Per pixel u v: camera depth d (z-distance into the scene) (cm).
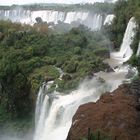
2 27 8300
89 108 4347
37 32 7825
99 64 5853
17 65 6494
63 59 6500
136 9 7025
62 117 4875
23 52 6900
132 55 6188
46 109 5341
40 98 5681
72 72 6016
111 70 5709
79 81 5453
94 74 5581
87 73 5544
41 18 10675
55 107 5047
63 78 5738
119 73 5581
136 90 4394
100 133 3862
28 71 6394
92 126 4019
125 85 4616
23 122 6225
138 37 6334
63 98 5200
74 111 4762
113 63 6253
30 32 7762
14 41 7512
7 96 6475
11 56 6838
